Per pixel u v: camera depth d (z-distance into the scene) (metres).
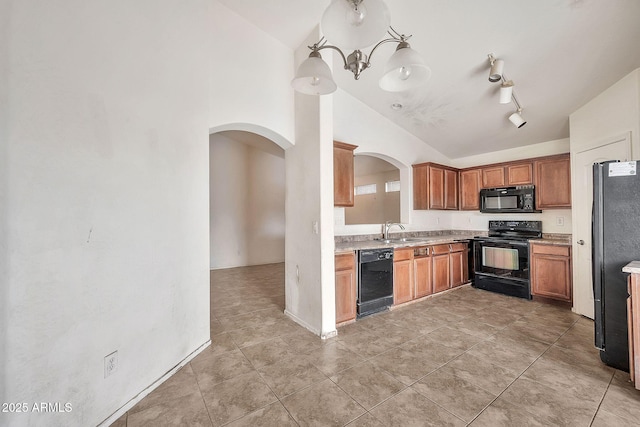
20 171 1.17
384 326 2.94
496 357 2.27
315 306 2.74
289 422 1.55
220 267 6.31
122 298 1.65
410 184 4.64
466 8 2.30
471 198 4.78
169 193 2.04
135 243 1.75
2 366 1.10
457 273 4.41
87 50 1.47
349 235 3.96
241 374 2.03
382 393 1.80
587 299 3.14
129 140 1.71
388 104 3.96
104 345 1.53
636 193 2.09
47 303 1.26
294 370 2.08
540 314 3.28
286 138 3.09
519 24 2.34
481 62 2.84
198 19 2.37
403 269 3.60
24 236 1.18
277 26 2.86
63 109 1.35
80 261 1.41
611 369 2.08
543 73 2.84
